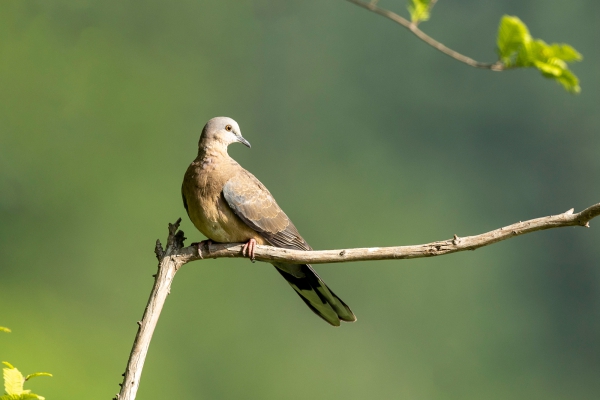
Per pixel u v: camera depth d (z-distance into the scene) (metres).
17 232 17.45
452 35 19.53
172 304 15.78
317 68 20.30
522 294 17.61
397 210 18.53
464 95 19.38
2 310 16.09
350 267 17.03
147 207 18.34
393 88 19.73
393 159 19.25
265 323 16.11
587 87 18.73
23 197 17.72
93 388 15.13
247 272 16.50
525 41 5.38
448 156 19.23
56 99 18.94
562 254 18.17
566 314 17.78
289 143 19.62
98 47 19.80
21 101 18.72
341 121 19.70
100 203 18.16
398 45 19.86
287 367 15.69
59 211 17.81
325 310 6.53
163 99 19.92
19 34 19.17
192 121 19.97
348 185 18.86
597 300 17.77
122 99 19.47
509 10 19.11
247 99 20.23
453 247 4.96
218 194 6.43
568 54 5.33
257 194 6.57
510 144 19.06
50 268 17.14
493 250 18.20
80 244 17.52
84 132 18.84
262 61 20.67
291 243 6.76
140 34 20.52
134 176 18.75
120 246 17.72
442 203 18.70
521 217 18.59
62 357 15.48
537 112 18.97
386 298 16.86
